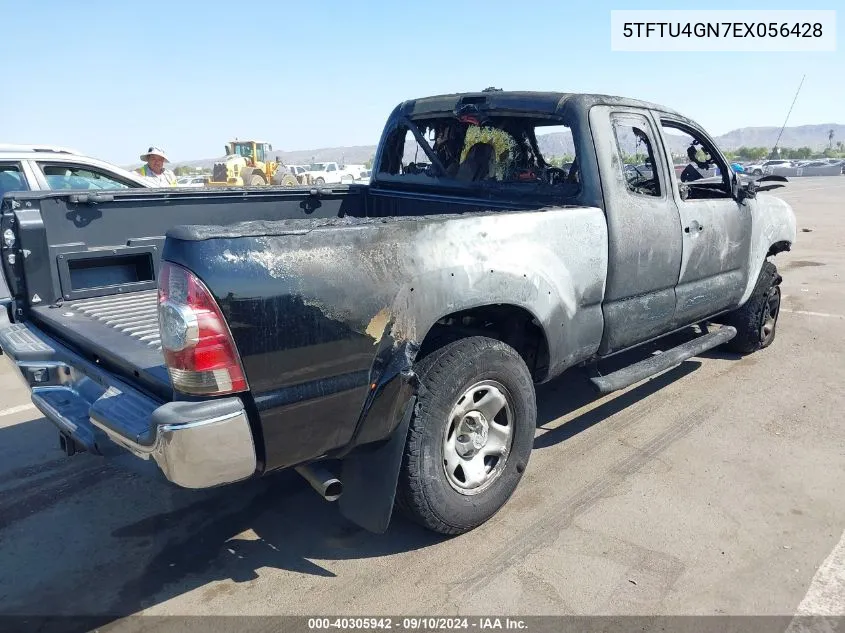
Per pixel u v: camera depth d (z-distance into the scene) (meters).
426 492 2.81
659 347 5.71
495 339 3.16
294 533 3.15
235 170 31.05
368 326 2.51
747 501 3.34
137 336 2.98
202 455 2.16
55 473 3.77
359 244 2.50
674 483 3.53
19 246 3.50
